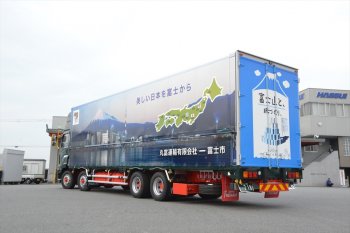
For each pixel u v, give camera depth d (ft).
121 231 22.04
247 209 33.55
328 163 123.13
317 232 21.99
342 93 136.05
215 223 25.05
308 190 75.46
